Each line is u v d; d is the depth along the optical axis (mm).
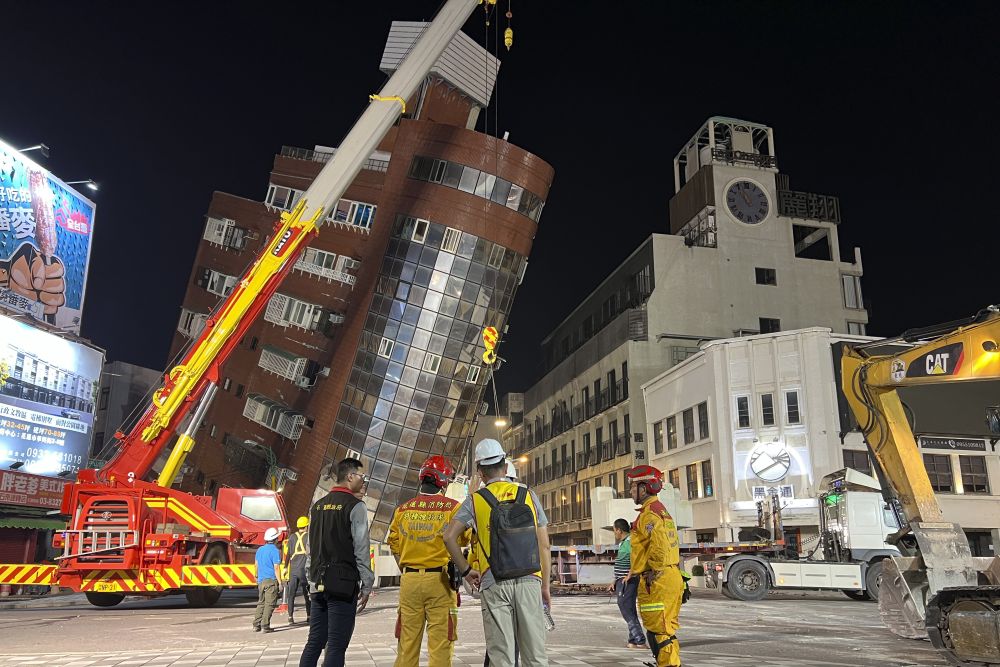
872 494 21906
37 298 35188
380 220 41188
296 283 42156
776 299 49344
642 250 50719
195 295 46906
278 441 41219
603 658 9000
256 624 13078
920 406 35062
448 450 39281
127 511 18922
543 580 5086
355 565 5875
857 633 12422
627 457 47625
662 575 6605
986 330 11297
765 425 35906
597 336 54156
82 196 38781
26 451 32938
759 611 17391
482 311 39938
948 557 11547
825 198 51906
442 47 29969
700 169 51812
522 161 41219
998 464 35969
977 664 8625
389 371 39219
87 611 18781
